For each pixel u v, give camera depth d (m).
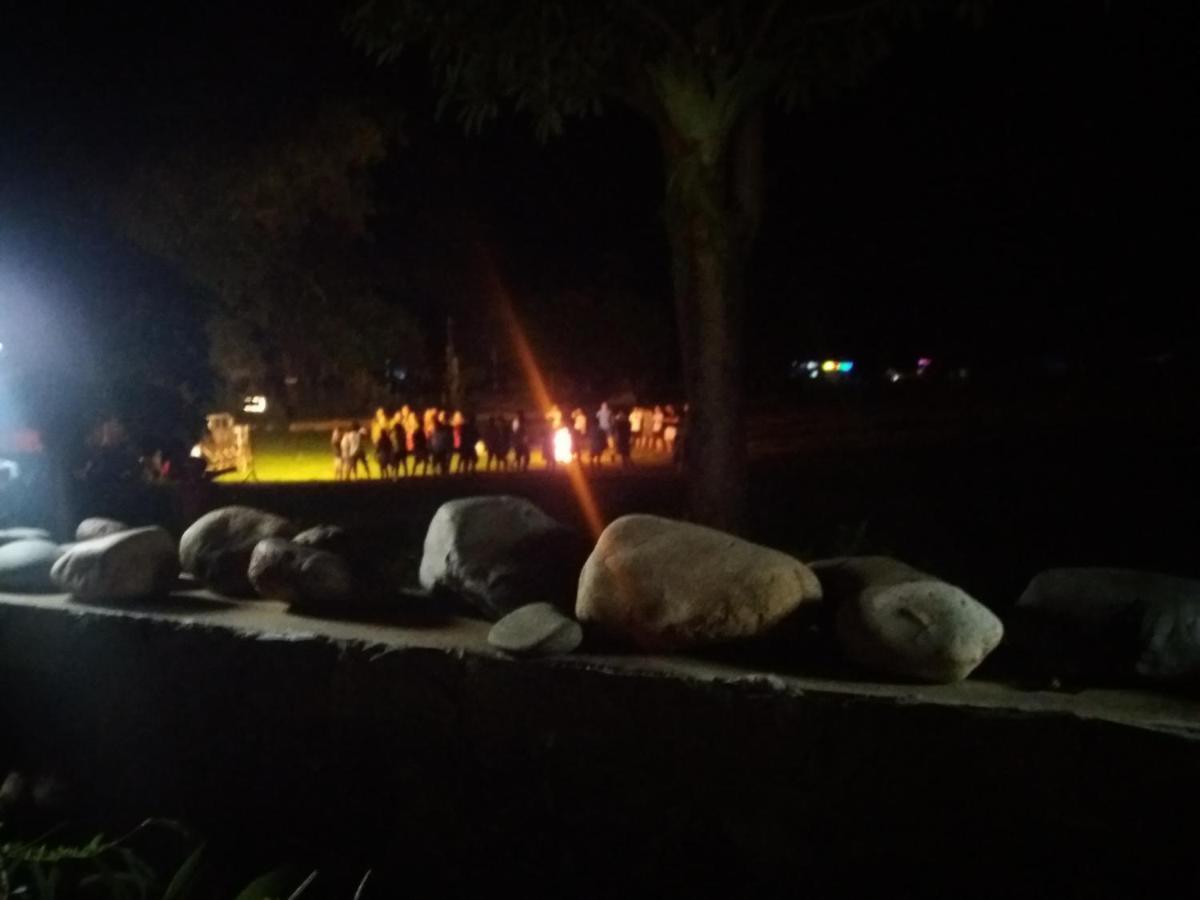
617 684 4.05
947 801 3.61
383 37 6.70
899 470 19.97
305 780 4.65
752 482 18.44
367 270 29.45
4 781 5.40
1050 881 3.51
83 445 11.49
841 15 6.51
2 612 5.44
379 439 28.97
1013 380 42.03
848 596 4.15
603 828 4.12
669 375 51.62
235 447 29.42
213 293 18.97
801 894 3.81
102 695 5.14
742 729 3.87
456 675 4.34
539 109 6.64
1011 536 11.07
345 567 5.05
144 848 4.92
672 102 6.68
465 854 4.34
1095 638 3.76
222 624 4.88
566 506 18.30
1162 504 13.44
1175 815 3.34
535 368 48.25
